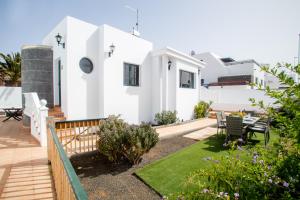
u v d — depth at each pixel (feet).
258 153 8.13
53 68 31.53
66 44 26.43
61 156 6.97
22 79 30.50
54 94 31.68
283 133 6.81
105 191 13.52
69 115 26.53
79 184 4.54
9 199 10.26
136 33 39.32
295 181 6.17
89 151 20.13
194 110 45.91
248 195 6.55
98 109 30.09
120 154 19.11
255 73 76.38
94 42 29.63
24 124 29.58
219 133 29.55
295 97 6.16
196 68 46.88
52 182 12.18
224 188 7.32
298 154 6.41
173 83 39.14
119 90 31.68
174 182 13.98
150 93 38.55
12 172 13.56
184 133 29.89
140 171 16.26
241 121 21.86
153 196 12.73
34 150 18.26
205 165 16.65
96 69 29.89
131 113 34.04
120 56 31.83
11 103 48.39
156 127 31.78
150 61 38.50
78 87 27.63
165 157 19.30
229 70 78.43
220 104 58.75
